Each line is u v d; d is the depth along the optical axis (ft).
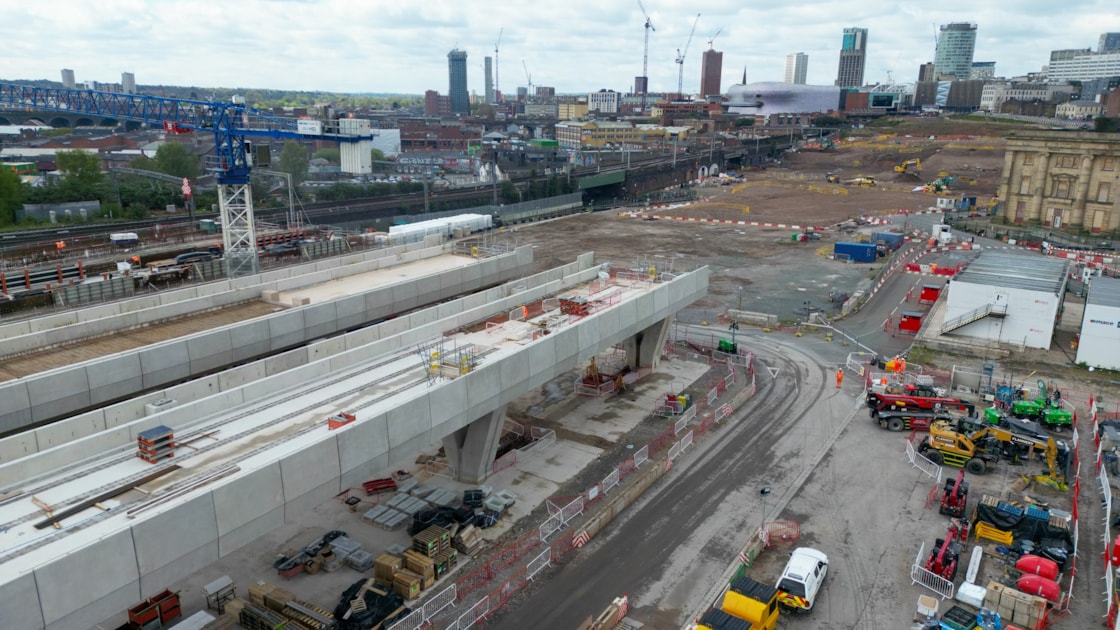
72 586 71.15
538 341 137.90
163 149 544.62
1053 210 418.51
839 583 111.45
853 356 218.59
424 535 114.11
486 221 429.79
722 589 110.42
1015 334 222.28
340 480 99.45
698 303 279.69
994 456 148.97
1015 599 101.45
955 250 370.73
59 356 136.77
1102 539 122.93
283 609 98.63
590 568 115.55
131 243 307.17
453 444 138.62
